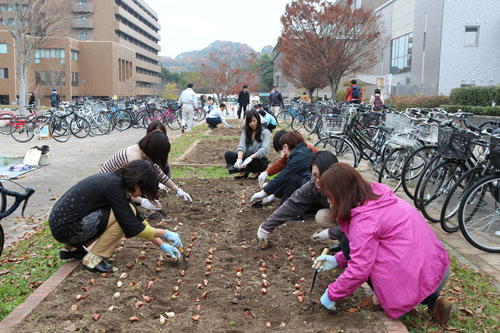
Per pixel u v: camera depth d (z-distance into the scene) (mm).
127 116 18172
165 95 74625
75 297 3193
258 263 3918
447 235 4926
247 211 5410
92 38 67562
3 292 3520
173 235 3729
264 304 3201
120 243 4336
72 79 62250
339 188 2883
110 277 3551
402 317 3062
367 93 38000
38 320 2885
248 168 6957
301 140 4992
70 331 2770
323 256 3248
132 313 3027
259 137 6809
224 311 3111
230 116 31906
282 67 29062
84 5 65438
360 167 9008
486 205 4555
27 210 5961
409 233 2826
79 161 9984
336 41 22469
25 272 3912
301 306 3160
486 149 4949
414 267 2775
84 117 14984
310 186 3922
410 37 30500
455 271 3920
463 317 3152
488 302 3389
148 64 88562
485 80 24484
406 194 6445
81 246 3779
